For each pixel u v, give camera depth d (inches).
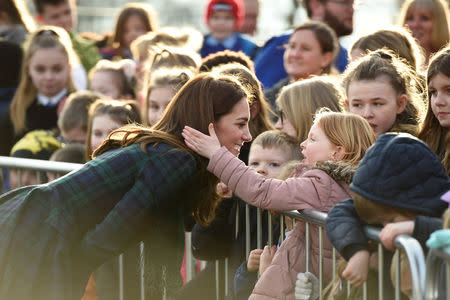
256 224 344.5
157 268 312.7
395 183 244.4
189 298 374.3
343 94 380.8
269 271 305.0
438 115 312.5
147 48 547.8
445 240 215.6
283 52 553.6
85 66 662.5
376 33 417.7
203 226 354.9
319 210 287.1
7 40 573.0
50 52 534.9
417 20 496.4
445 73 305.6
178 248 313.6
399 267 245.8
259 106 387.9
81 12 1170.6
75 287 300.8
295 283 299.6
